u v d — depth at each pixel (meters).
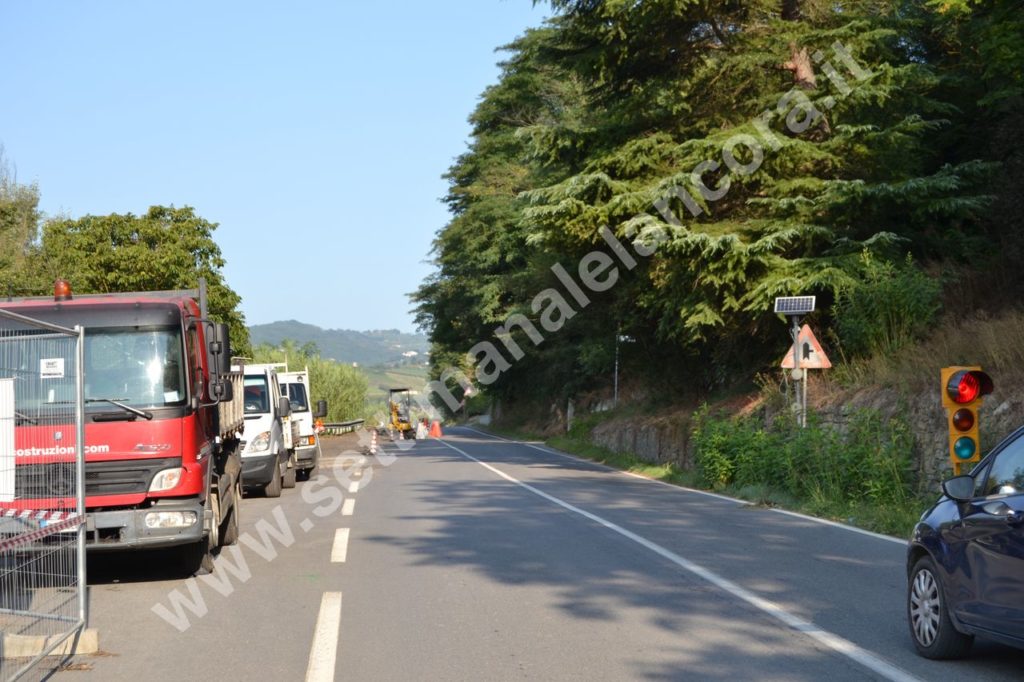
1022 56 19.91
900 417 15.82
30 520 6.75
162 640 7.47
